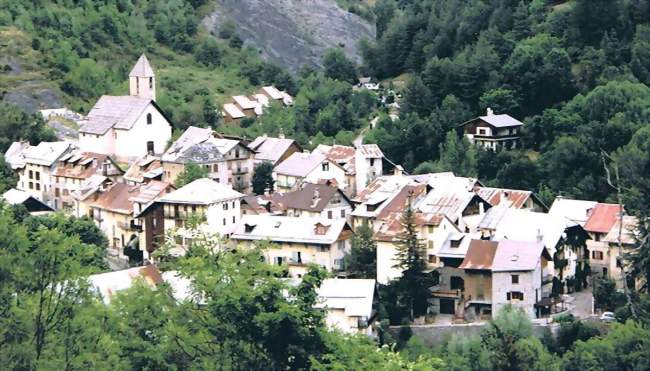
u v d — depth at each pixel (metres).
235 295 93.75
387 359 106.62
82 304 96.69
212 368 92.25
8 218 94.44
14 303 92.25
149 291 98.69
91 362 91.31
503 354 182.50
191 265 97.75
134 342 93.88
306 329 94.38
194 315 95.62
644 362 182.88
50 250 94.06
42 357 91.31
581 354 188.00
